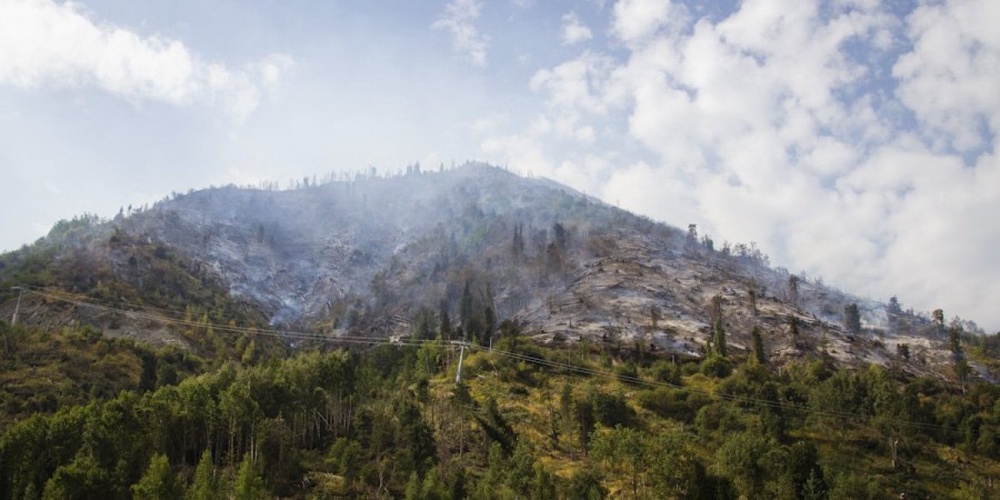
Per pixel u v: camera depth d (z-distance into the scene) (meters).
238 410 90.31
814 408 120.94
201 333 198.88
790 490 87.25
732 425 111.44
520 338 168.75
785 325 196.75
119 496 73.75
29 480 75.25
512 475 84.25
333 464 93.56
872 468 105.44
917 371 179.12
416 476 80.12
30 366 136.88
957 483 103.00
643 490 88.12
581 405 113.75
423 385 124.06
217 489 74.19
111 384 137.62
